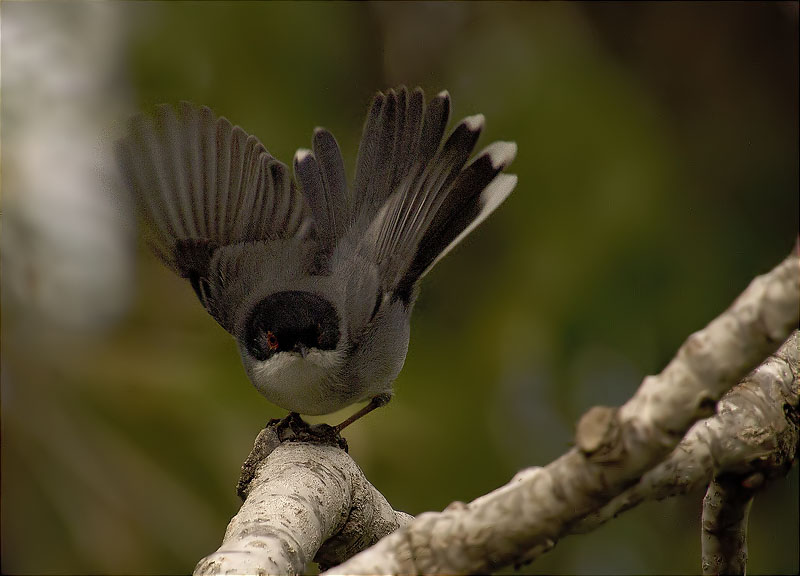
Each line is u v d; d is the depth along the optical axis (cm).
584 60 1181
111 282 1088
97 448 1026
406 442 1060
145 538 1013
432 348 1108
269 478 666
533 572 1115
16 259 1048
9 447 1011
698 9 1250
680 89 1255
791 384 588
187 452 1034
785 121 1250
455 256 1102
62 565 1006
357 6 1241
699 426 550
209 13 1133
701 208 1154
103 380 1042
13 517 1009
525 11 1234
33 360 1031
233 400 1054
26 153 1046
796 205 1196
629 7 1254
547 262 1088
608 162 1105
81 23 1095
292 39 1145
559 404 1095
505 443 1083
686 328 1084
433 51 1270
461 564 448
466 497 1062
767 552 1083
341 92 1175
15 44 1064
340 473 684
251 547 556
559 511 425
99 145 881
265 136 1120
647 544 1117
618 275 1080
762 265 1146
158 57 1120
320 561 718
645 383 404
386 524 717
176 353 1079
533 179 1112
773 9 1248
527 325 1084
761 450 558
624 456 401
